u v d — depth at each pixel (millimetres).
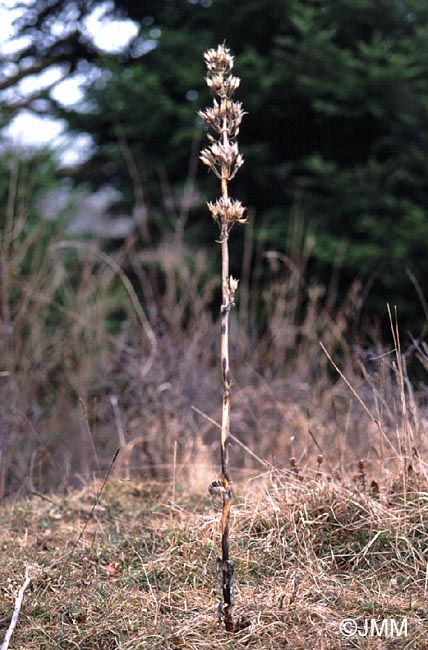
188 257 7430
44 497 3730
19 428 4773
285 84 7301
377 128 7492
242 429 5062
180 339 5324
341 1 7125
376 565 2807
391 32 7523
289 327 6137
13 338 5230
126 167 8281
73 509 3635
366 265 6977
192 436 4699
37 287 5805
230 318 6777
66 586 2781
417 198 7434
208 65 2334
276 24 7633
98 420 5094
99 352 5672
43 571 2869
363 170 7086
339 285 7566
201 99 7578
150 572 2844
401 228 7020
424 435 3541
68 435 5297
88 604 2648
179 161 8172
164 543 3068
